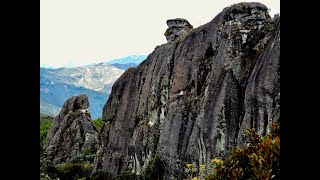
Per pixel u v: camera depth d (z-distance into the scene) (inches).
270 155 186.9
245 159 238.1
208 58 734.5
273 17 652.1
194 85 747.4
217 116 625.6
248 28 645.3
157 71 907.4
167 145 779.4
